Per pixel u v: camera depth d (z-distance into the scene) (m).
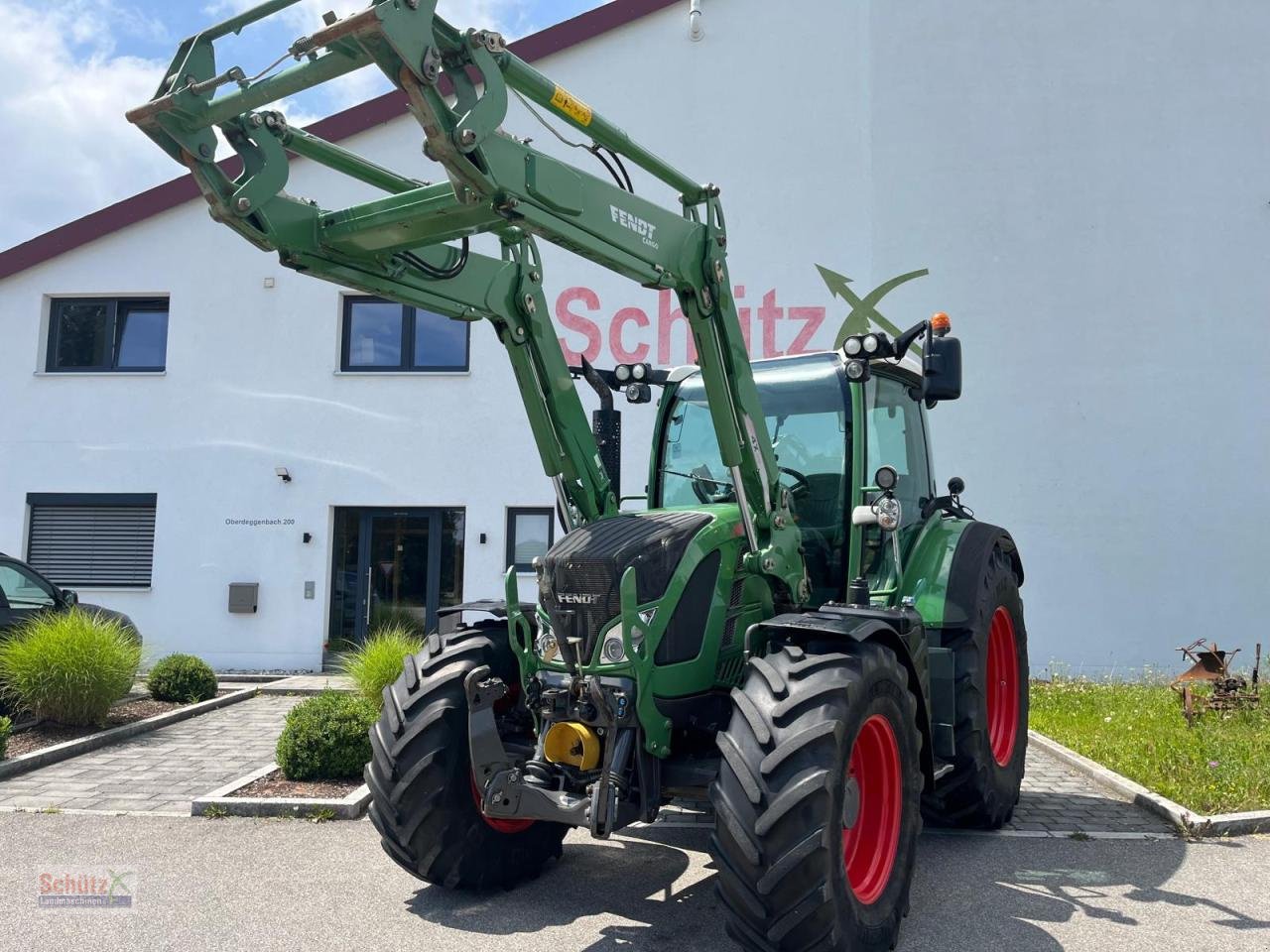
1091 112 13.00
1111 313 12.84
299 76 3.32
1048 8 13.12
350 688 11.07
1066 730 8.39
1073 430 12.79
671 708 4.00
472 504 13.26
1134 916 4.21
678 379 5.57
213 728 8.75
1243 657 12.41
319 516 13.37
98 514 13.72
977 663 5.31
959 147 13.11
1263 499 12.55
